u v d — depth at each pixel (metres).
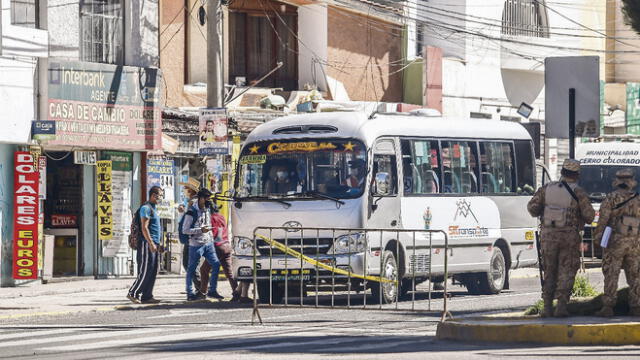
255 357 32.97
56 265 71.69
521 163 67.19
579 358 31.80
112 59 74.56
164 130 77.00
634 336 35.88
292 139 56.75
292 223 55.16
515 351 33.97
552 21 121.31
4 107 65.25
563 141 126.38
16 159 66.81
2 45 65.31
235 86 89.50
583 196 40.22
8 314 51.41
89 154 72.19
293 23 96.81
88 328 44.41
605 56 132.00
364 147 55.84
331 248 54.69
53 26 69.50
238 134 80.12
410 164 59.06
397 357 32.53
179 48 81.75
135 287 56.59
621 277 73.12
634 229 39.69
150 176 75.50
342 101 95.88
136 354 34.59
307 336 40.16
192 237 57.91
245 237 56.22
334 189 55.41
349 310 51.31
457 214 61.81
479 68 113.75
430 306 50.66
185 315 50.41
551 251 40.41
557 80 46.22
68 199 72.12
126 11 75.50
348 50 100.19
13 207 66.81
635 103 134.12
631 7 46.97
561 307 40.34
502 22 116.12
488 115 115.31
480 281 64.31
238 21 92.50
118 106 72.25
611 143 89.00
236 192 57.38
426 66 105.38
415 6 107.94
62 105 68.69
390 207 57.22
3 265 66.44
